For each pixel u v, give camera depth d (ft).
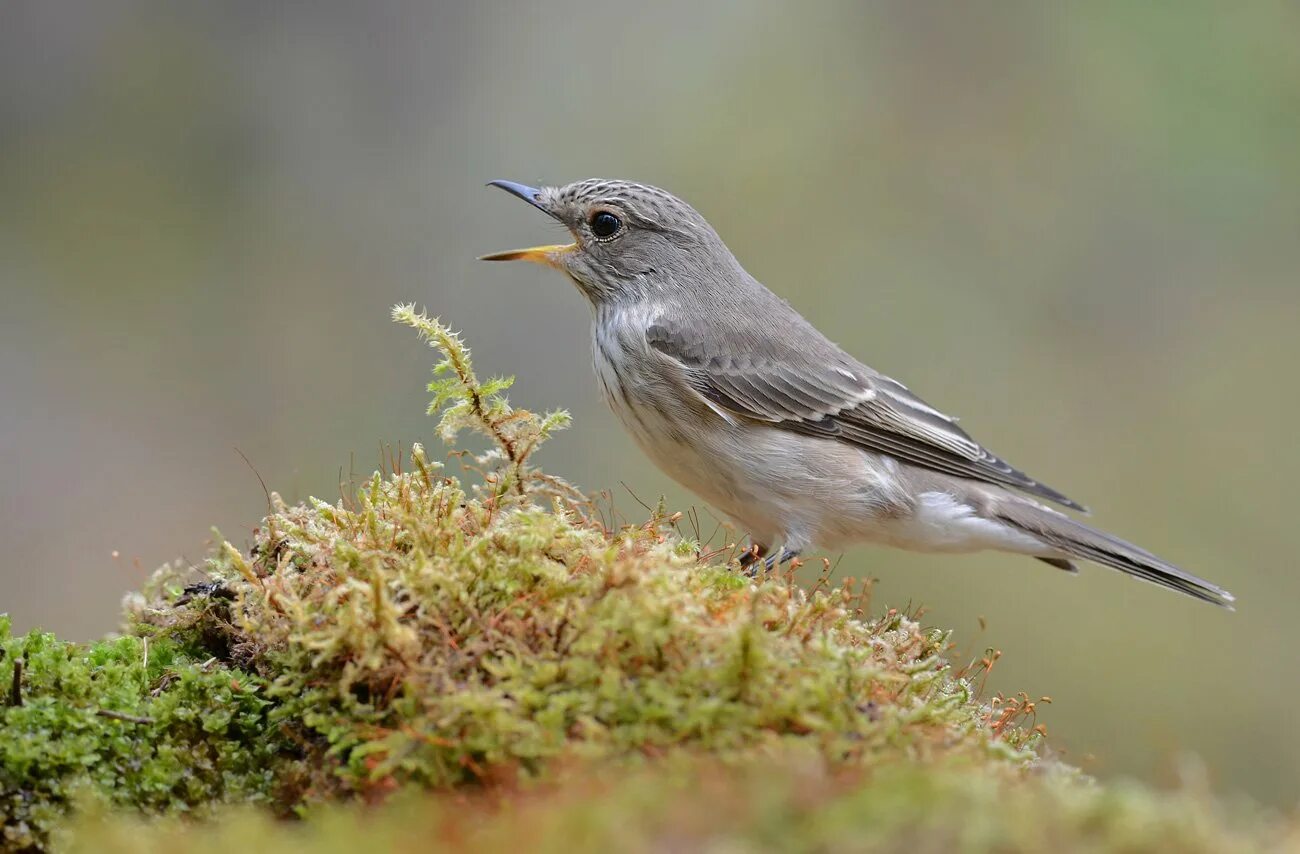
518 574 15.60
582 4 55.06
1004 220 53.01
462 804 13.69
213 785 15.21
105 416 49.14
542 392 50.52
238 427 49.70
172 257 51.70
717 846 11.49
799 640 15.31
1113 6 51.98
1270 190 50.44
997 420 50.80
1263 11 50.42
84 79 52.34
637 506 46.93
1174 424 50.93
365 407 50.19
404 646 14.87
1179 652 46.96
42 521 46.80
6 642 15.99
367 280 52.24
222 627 17.22
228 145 52.90
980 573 47.57
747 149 53.57
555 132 53.88
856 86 54.13
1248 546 49.19
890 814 11.61
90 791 14.71
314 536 17.10
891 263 52.65
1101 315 52.60
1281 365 51.37
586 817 11.92
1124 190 52.37
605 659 14.40
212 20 52.95
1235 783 45.47
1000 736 16.56
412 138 53.83
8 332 49.85
